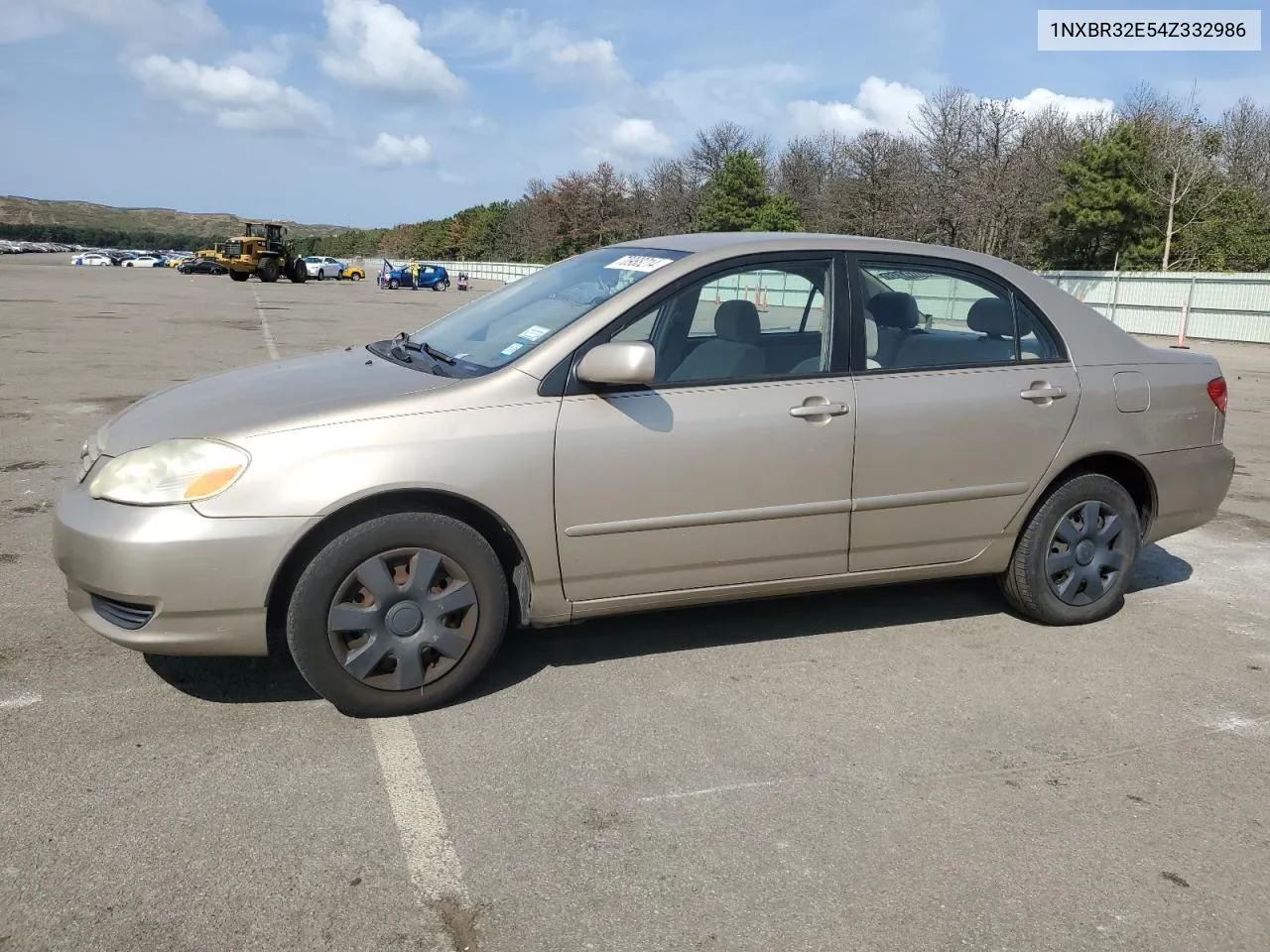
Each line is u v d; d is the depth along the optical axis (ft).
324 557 10.47
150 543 10.01
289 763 10.07
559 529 11.28
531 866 8.55
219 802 9.33
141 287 117.50
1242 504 22.66
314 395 11.23
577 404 11.28
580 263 14.16
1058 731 11.25
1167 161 125.90
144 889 8.09
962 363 13.21
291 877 8.30
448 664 11.17
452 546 10.93
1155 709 11.86
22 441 25.43
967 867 8.70
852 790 9.89
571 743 10.65
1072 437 13.65
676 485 11.65
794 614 14.61
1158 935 7.90
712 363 12.06
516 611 12.42
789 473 12.12
